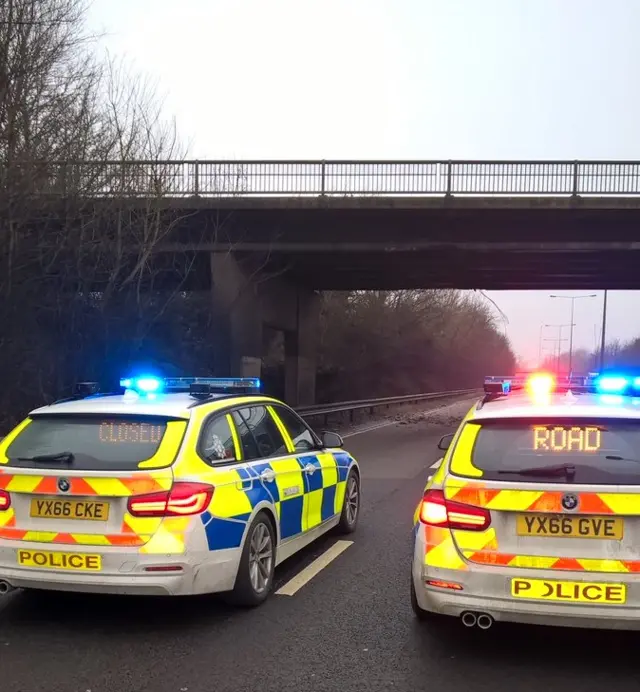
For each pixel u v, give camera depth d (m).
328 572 5.91
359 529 7.61
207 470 4.64
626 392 5.56
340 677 3.89
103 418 4.85
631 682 3.85
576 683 3.83
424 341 55.19
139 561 4.29
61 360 15.57
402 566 6.09
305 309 28.58
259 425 5.73
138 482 4.40
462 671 3.98
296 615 4.87
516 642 4.41
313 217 19.73
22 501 4.57
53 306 15.60
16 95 12.52
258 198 19.02
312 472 6.26
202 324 22.98
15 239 13.51
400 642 4.39
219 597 5.20
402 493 9.95
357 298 48.03
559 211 18.94
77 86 14.05
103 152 14.56
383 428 22.94
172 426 4.73
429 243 20.25
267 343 33.88
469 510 3.95
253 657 4.15
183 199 17.77
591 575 3.73
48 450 4.75
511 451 4.14
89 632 4.54
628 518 3.78
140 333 16.19
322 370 41.50
